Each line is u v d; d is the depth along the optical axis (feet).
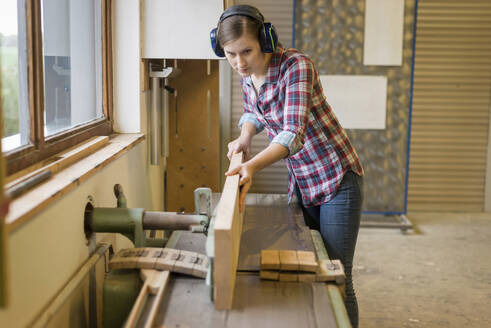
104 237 7.11
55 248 5.11
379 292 11.02
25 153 5.38
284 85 5.97
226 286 4.33
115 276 5.21
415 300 10.64
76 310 5.64
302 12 14.47
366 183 15.16
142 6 8.77
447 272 12.18
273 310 4.36
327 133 6.66
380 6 14.38
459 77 16.85
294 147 5.44
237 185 5.05
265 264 4.92
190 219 5.96
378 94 14.74
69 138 6.67
